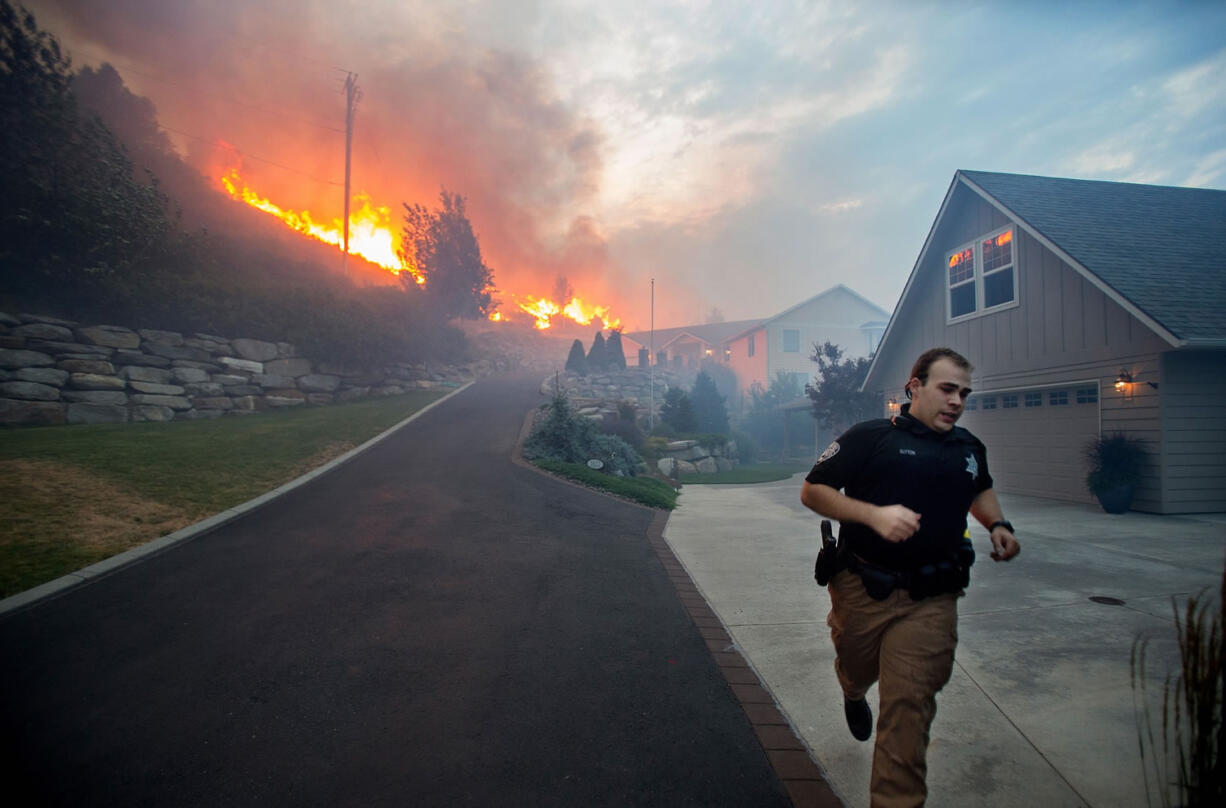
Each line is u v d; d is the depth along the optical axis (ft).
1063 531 28.53
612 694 12.76
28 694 12.48
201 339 56.39
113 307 50.52
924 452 8.16
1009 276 43.47
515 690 12.89
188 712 11.82
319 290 72.59
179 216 61.52
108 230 51.11
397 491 31.99
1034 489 41.55
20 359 43.29
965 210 47.50
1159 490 32.68
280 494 30.30
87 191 50.67
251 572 20.01
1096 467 35.04
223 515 25.98
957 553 8.02
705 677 13.61
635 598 19.02
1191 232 40.14
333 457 39.88
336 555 21.89
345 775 9.91
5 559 19.36
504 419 58.75
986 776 9.84
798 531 29.99
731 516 34.88
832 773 10.05
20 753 10.48
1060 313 38.75
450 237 116.67
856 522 7.95
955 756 10.40
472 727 11.41
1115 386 35.12
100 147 55.77
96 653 14.30
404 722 11.55
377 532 24.85
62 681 12.98
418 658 14.33
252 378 59.98
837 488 8.71
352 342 71.31
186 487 29.32
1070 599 18.10
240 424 49.01
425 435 49.96
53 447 33.50
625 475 49.14
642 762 10.34
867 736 9.51
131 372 49.39
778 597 19.34
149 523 24.29
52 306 47.60
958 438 8.36
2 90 48.83
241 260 74.28
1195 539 26.32
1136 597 18.21
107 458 32.12
